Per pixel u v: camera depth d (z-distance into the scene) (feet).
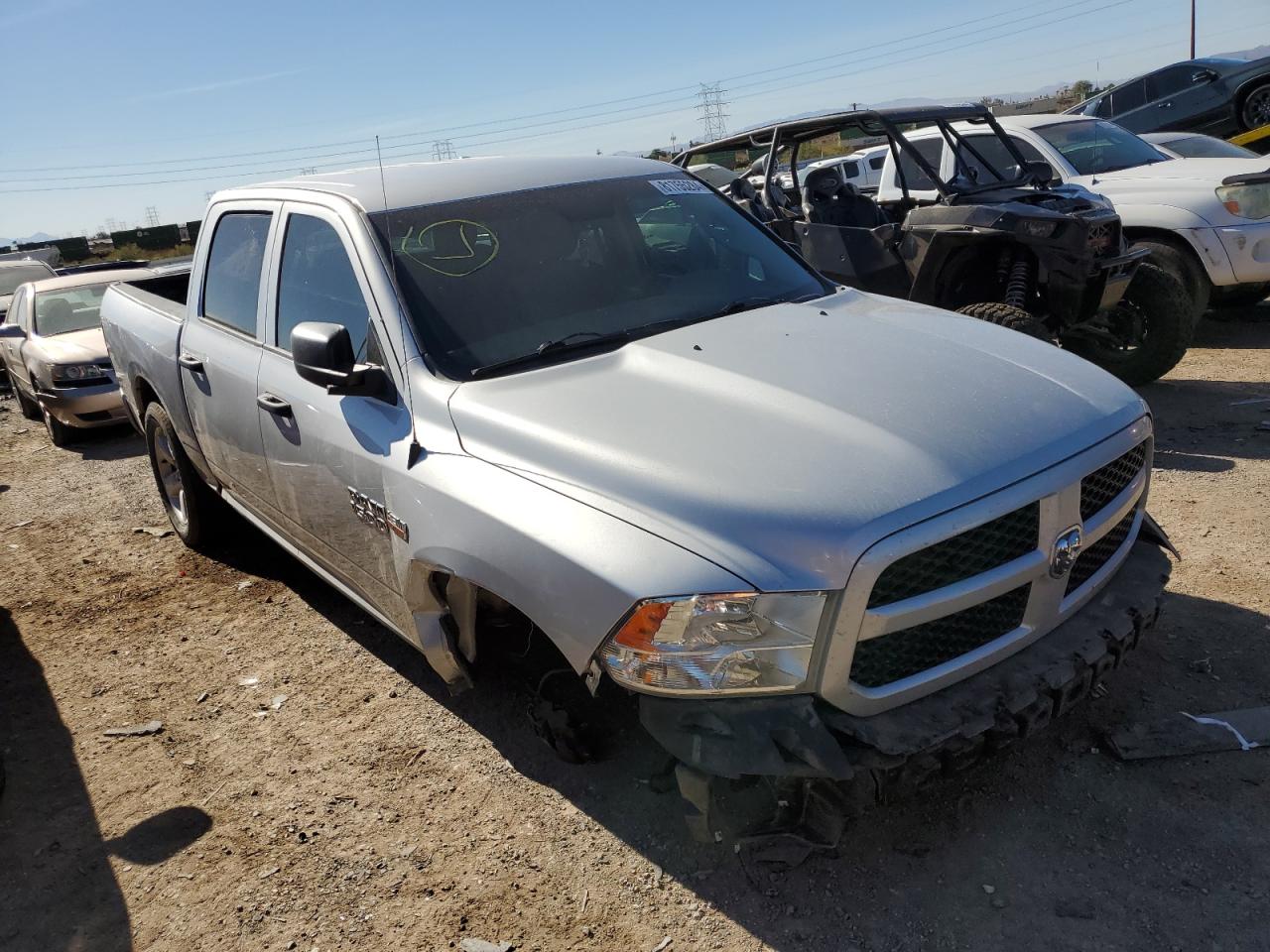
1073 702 8.50
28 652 15.65
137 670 14.60
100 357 30.91
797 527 7.52
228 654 14.73
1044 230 19.89
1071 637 8.76
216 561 18.62
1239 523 14.84
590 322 11.06
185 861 10.17
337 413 11.09
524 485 8.84
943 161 28.12
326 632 15.14
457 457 9.52
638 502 8.11
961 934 8.01
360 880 9.59
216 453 15.12
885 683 7.84
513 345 10.61
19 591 18.44
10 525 23.24
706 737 7.52
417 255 11.16
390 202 11.74
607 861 9.30
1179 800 9.18
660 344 10.41
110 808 11.25
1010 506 7.97
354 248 11.34
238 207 14.60
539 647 10.03
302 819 10.62
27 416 37.45
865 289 23.71
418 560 9.86
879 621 7.54
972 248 21.63
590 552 8.03
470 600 9.63
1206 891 8.14
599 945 8.37
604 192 12.77
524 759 11.09
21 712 13.73
